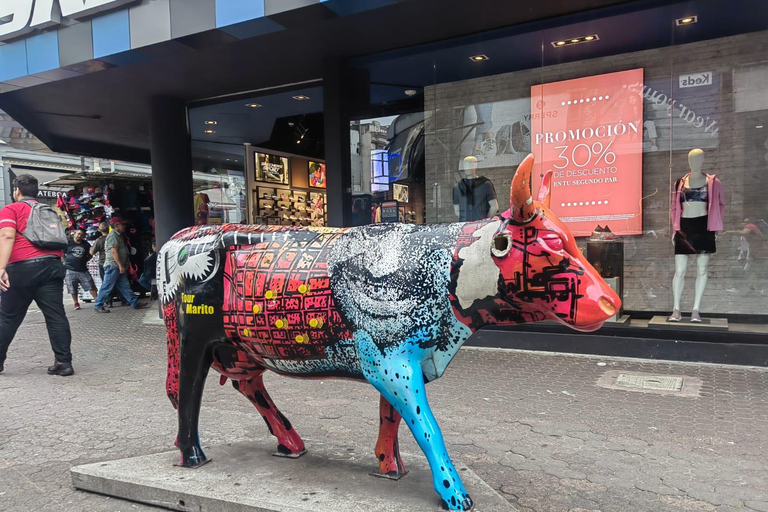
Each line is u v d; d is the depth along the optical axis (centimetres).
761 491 266
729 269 608
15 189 505
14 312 505
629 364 515
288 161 799
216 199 843
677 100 608
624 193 633
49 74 647
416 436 209
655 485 274
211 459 279
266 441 314
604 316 179
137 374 516
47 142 1012
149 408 411
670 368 496
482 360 545
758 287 600
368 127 679
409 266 208
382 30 572
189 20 540
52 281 505
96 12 579
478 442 334
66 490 273
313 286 222
